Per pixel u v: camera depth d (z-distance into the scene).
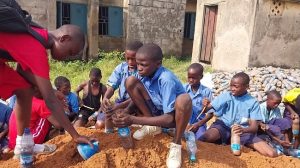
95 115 5.57
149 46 3.12
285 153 4.39
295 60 10.48
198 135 4.48
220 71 11.25
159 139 3.36
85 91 5.86
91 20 14.75
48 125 4.04
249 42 9.90
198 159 3.34
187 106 2.96
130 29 16.38
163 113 3.36
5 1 2.62
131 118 3.05
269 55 10.12
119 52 15.49
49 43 2.88
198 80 4.73
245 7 10.11
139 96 3.25
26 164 3.05
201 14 12.77
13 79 2.97
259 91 8.02
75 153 3.24
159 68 3.20
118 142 3.31
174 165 3.05
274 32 10.02
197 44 13.11
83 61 13.90
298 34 10.30
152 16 16.69
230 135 4.30
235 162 3.54
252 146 4.09
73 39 2.86
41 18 13.57
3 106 4.06
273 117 4.82
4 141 3.94
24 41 2.68
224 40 11.09
